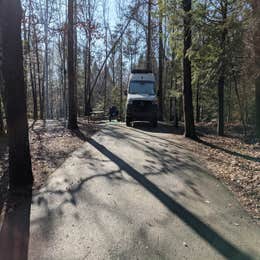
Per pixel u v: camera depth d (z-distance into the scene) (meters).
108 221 5.08
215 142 13.28
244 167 8.77
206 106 35.09
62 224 4.94
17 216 5.22
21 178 6.52
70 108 15.12
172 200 6.11
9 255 4.09
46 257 4.04
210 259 4.08
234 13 12.04
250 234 4.82
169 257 4.09
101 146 10.93
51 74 42.84
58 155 9.39
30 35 24.20
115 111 24.02
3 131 14.93
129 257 4.07
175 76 22.25
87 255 4.09
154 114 17.52
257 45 11.70
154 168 8.33
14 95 6.37
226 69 13.51
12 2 6.08
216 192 6.71
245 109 20.94
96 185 6.79
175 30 13.18
